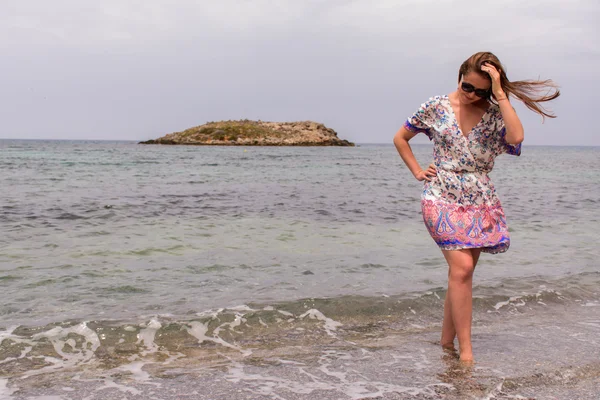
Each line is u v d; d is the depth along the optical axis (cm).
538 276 546
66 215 914
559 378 296
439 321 409
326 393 271
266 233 778
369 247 686
